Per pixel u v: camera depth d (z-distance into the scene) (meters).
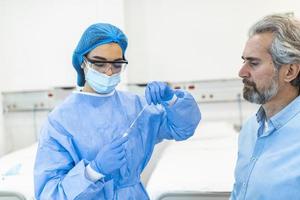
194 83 2.99
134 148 1.12
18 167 1.86
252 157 0.93
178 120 1.17
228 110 2.97
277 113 0.89
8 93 3.11
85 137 1.08
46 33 3.00
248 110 2.94
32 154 2.21
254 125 1.01
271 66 0.82
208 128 2.66
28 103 3.11
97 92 1.13
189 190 1.39
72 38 2.96
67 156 1.05
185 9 2.95
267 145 0.90
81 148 1.07
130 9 2.99
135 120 1.17
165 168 1.71
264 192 0.83
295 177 0.78
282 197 0.80
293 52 0.79
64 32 2.96
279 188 0.80
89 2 2.86
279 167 0.83
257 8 2.88
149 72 3.05
